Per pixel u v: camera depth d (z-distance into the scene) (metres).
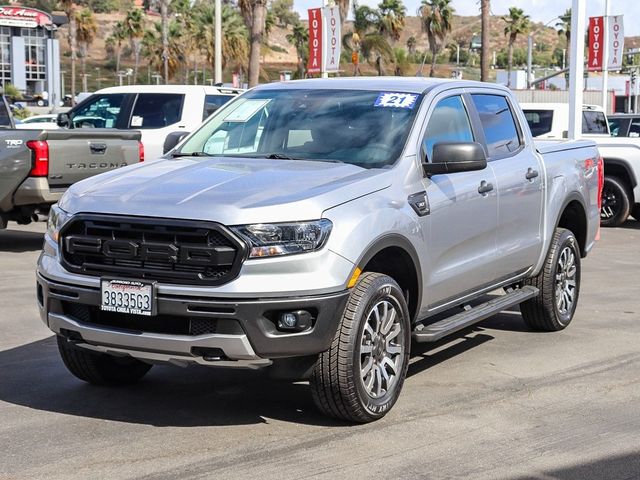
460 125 6.53
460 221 6.15
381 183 5.46
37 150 11.02
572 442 5.07
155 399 5.78
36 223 15.07
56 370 6.43
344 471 4.58
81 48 80.00
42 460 4.70
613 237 14.84
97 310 5.12
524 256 7.15
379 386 5.32
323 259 4.89
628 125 18.53
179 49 76.56
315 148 5.99
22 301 8.80
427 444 5.00
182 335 4.86
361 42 58.28
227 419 5.39
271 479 4.46
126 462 4.68
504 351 7.14
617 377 6.42
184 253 4.81
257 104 6.55
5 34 76.88
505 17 75.00
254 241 4.77
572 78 15.85
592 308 8.92
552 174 7.55
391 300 5.33
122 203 5.03
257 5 27.28
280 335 4.82
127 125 14.95
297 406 5.64
